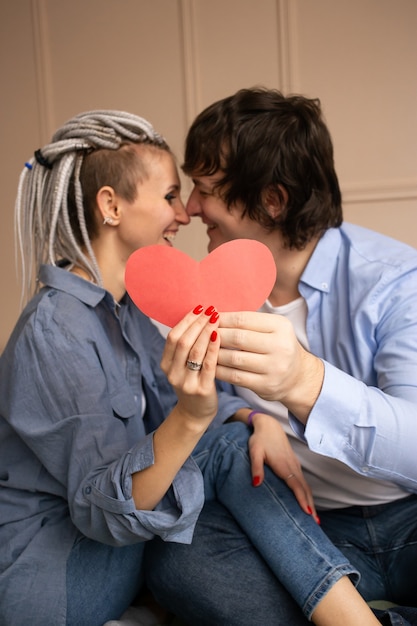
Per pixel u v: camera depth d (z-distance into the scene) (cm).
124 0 304
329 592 90
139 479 90
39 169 120
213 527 106
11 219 327
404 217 287
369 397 89
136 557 109
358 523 114
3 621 96
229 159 116
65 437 99
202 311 80
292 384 85
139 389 123
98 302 110
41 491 105
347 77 284
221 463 113
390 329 106
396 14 276
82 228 117
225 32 294
